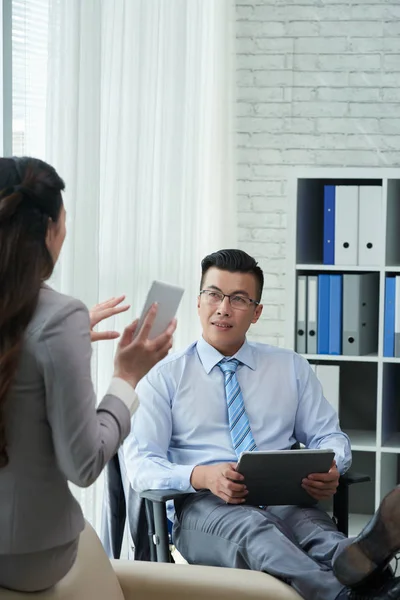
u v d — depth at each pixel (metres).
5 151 3.27
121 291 3.97
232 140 5.09
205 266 3.31
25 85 3.27
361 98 5.02
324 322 4.34
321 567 2.44
